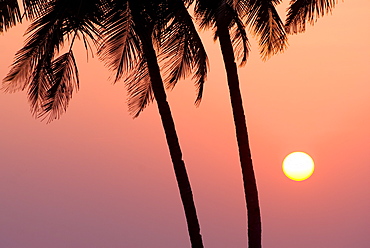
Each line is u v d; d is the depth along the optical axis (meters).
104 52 19.03
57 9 19.11
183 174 21.69
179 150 21.59
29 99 22.22
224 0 19.75
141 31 19.55
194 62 24.47
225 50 22.48
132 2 19.33
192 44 22.59
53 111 22.33
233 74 22.55
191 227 21.83
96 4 19.39
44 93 22.09
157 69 21.06
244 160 22.86
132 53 19.20
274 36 24.36
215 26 24.69
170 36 21.22
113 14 19.03
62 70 21.34
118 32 18.95
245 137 22.84
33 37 20.00
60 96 22.03
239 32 25.16
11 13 20.03
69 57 21.19
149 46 20.75
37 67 20.67
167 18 21.02
